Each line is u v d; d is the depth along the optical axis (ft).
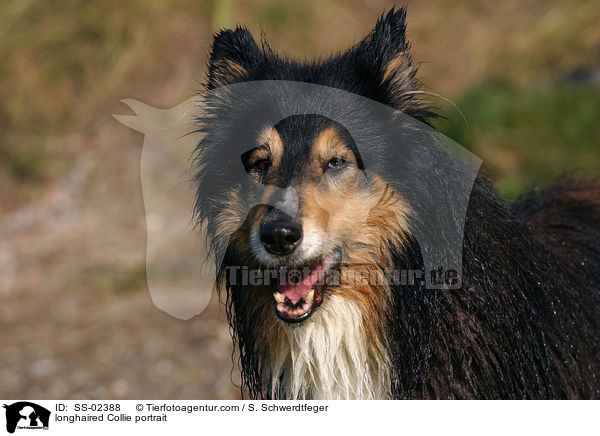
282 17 49.70
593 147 38.78
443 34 49.34
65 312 34.40
